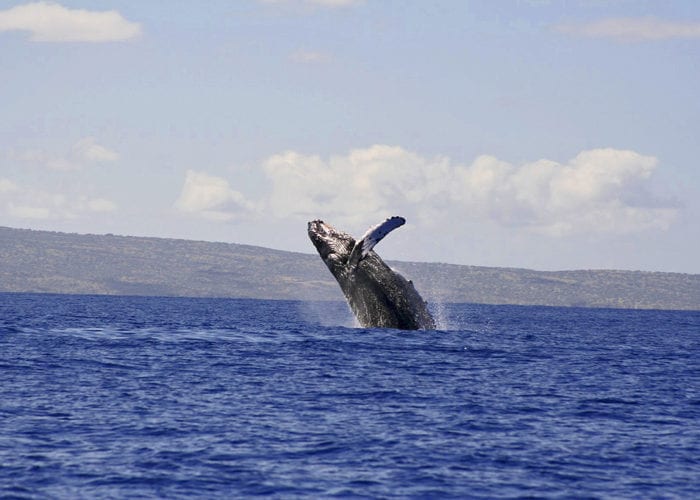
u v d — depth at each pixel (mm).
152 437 66188
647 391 93750
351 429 70000
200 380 92625
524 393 89250
